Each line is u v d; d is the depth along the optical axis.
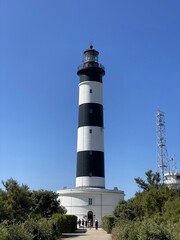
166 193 34.62
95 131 64.81
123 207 42.03
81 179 63.22
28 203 35.47
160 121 79.62
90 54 70.00
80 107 67.00
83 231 47.41
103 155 65.31
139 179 43.19
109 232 41.72
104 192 62.78
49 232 24.08
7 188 34.34
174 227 17.98
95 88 67.44
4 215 25.92
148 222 19.61
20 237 18.00
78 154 64.75
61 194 64.00
